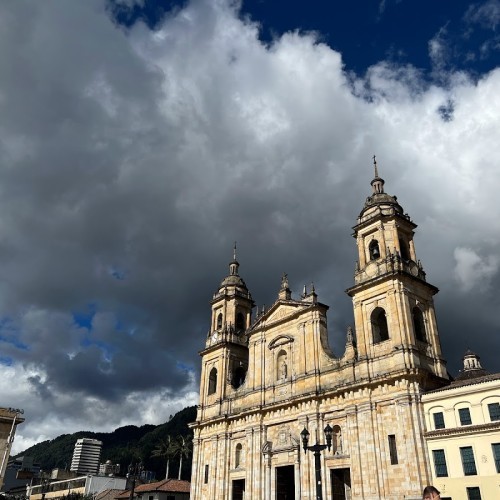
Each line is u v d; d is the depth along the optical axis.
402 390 49.66
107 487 127.00
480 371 72.62
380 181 66.12
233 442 68.75
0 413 53.19
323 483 53.72
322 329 62.84
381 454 49.47
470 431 43.81
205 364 79.81
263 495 60.38
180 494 93.06
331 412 56.47
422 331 55.25
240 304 82.19
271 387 65.62
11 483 162.12
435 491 12.62
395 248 58.06
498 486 41.00
